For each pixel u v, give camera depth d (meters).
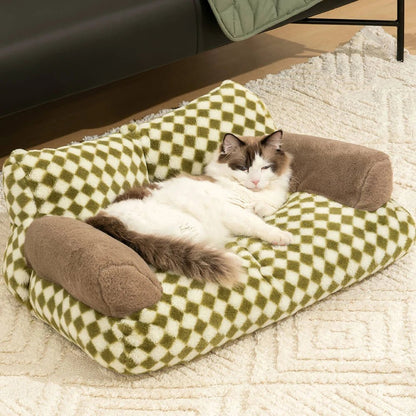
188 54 3.48
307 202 2.86
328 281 2.70
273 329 2.69
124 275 2.50
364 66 3.83
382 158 2.80
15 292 2.76
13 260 2.77
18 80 3.15
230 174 2.90
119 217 2.72
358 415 2.46
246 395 2.53
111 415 2.51
